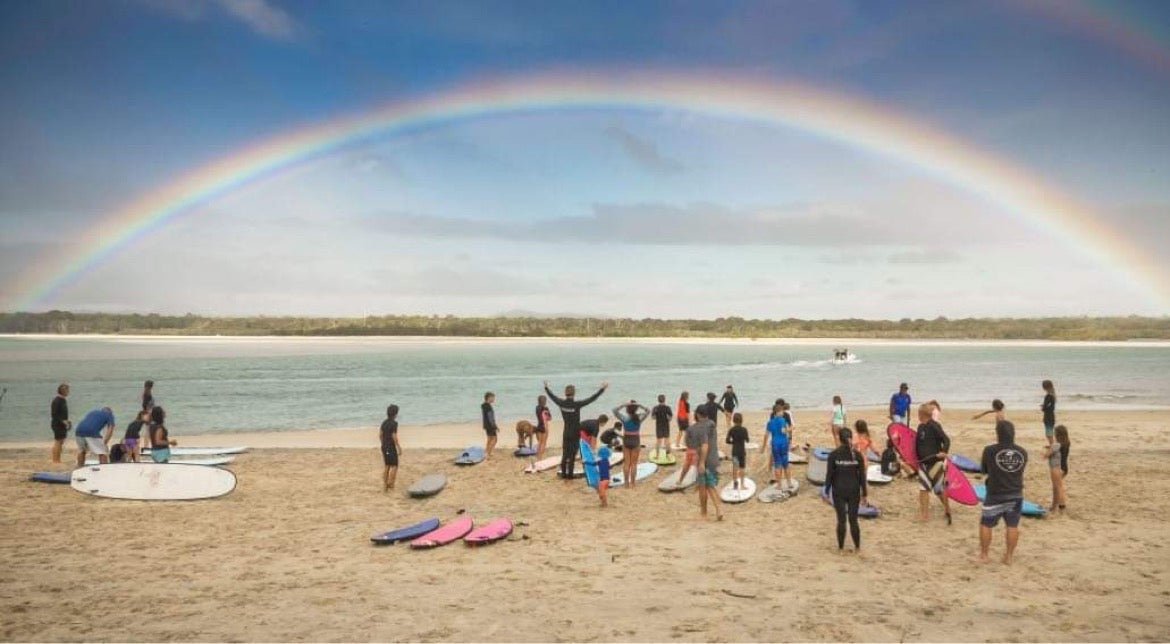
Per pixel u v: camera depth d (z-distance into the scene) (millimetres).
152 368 65125
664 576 9141
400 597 8367
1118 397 39188
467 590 8625
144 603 8156
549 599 8266
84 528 11883
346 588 8727
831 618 7570
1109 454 18562
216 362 75688
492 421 18922
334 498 14312
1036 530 11258
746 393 41531
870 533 11250
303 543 10945
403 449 20953
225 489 14312
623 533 11438
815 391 42875
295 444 22641
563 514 12812
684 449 19578
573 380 51062
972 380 53375
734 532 11438
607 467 13453
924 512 11969
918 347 160375
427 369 64125
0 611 7852
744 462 14422
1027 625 7336
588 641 6984
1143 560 9633
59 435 18047
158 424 15445
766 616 7645
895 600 8133
